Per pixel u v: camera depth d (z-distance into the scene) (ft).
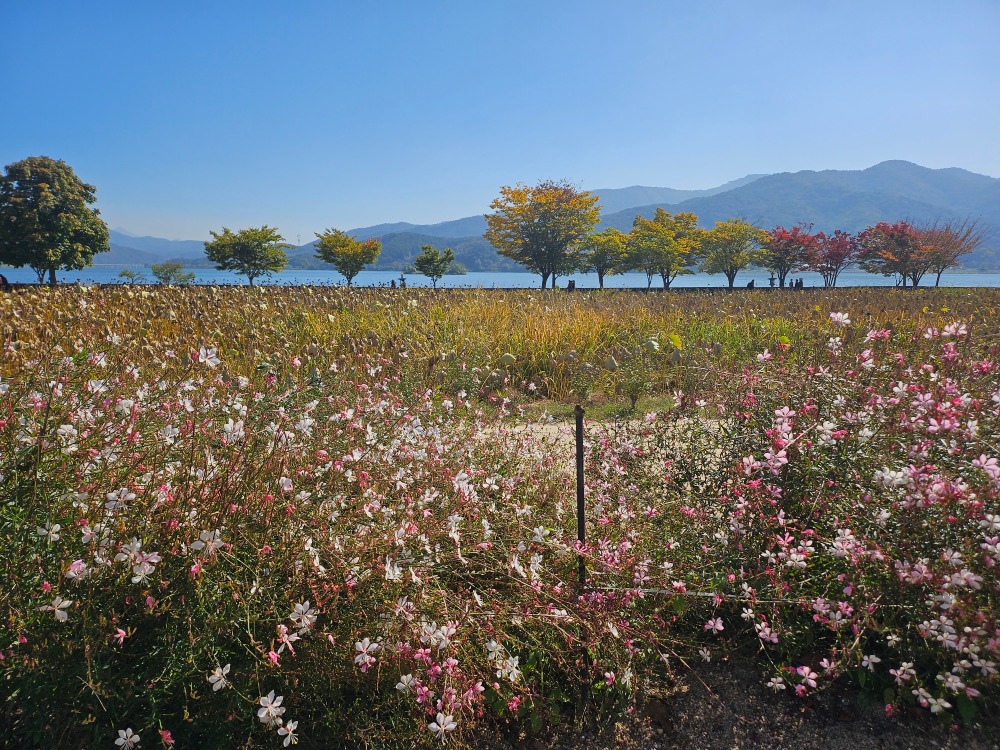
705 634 9.11
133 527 6.72
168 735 5.68
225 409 9.73
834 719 7.72
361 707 6.97
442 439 11.71
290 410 10.32
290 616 6.36
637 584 8.73
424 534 8.20
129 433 7.87
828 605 8.23
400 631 6.83
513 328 31.60
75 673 5.89
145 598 6.23
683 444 11.49
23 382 8.71
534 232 135.64
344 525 7.84
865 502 8.65
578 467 8.42
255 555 6.92
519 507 10.12
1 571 6.22
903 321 31.83
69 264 134.51
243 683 6.35
